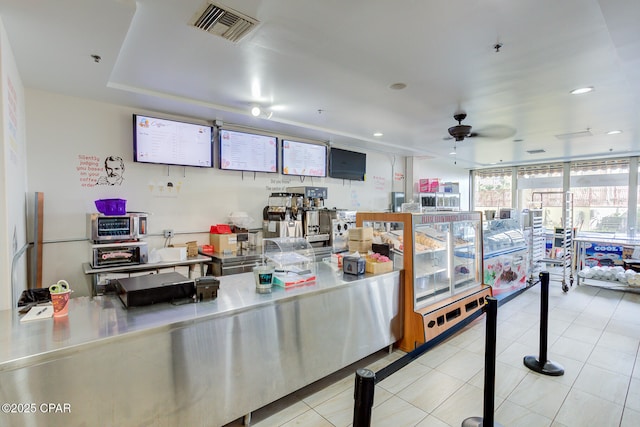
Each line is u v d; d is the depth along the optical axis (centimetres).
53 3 186
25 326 164
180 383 175
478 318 415
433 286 357
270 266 249
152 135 400
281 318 219
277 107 410
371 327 285
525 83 325
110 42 234
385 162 741
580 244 698
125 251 342
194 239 451
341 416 222
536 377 276
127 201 396
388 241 345
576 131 520
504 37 238
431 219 337
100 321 172
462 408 235
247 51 261
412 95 362
